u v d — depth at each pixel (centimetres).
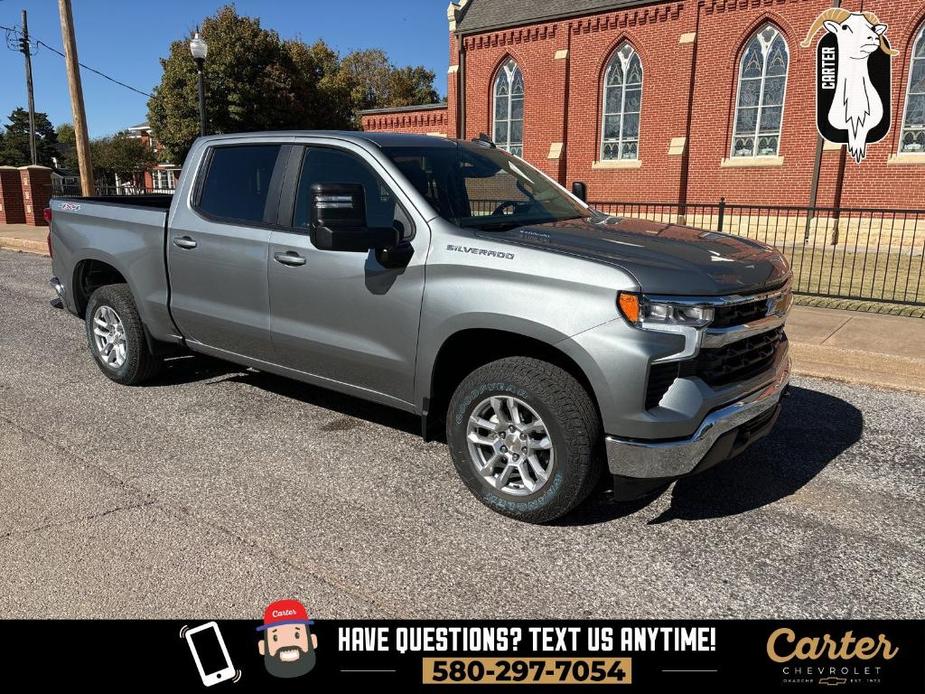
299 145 434
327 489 388
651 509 371
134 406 513
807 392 571
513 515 353
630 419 311
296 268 418
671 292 309
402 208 383
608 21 2016
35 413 498
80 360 638
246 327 456
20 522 346
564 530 348
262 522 350
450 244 360
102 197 593
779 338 382
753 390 344
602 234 375
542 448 339
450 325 356
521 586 302
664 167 1995
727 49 1841
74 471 404
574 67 2116
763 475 414
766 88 1820
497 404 351
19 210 2073
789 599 296
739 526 354
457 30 2334
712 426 317
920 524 359
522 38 2195
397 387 394
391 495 382
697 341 312
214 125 3162
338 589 297
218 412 504
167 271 498
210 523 348
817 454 446
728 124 1883
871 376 602
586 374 317
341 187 349
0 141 6800
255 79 3197
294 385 566
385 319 384
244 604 287
